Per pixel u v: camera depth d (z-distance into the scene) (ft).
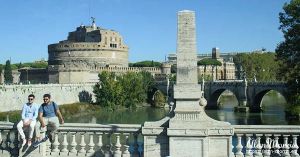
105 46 586.04
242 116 346.33
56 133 56.24
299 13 204.13
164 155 53.47
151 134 53.62
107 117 355.36
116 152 55.01
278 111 387.34
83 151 55.98
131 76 457.68
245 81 409.49
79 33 634.02
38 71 523.29
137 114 379.14
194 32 53.52
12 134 56.95
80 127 56.03
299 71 207.72
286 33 207.00
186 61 53.42
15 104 324.60
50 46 602.85
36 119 54.75
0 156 56.18
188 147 52.70
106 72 427.74
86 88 451.12
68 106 380.37
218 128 52.80
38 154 54.85
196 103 53.16
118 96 424.05
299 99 209.77
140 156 54.60
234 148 55.16
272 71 634.43
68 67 478.59
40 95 361.71
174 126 52.75
